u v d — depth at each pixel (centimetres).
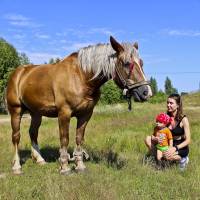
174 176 677
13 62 5572
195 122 1720
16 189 617
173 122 764
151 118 2039
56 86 706
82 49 699
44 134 1325
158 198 556
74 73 694
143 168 736
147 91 626
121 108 2912
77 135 741
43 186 613
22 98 789
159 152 757
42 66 770
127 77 634
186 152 749
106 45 678
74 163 818
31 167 816
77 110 705
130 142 1070
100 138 1200
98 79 683
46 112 748
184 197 558
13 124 809
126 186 616
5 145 1078
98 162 823
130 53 634
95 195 543
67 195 544
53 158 912
